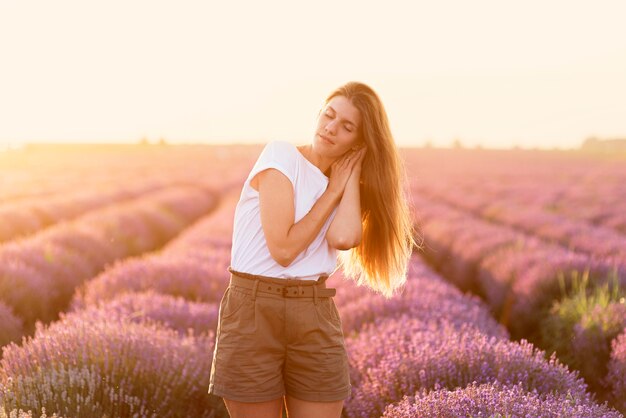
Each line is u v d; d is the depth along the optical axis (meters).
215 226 14.62
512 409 2.59
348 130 2.22
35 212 15.79
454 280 11.04
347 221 2.17
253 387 2.10
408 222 2.54
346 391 2.22
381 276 2.54
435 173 48.94
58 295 7.26
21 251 8.09
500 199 26.27
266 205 2.07
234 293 2.14
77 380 3.18
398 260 2.50
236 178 42.56
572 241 12.64
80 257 9.19
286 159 2.13
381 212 2.35
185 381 3.59
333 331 2.19
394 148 2.30
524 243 11.20
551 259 8.25
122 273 7.02
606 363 5.08
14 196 21.73
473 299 7.36
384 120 2.25
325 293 2.18
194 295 6.80
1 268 6.57
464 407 2.66
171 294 6.69
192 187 33.84
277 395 2.15
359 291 6.61
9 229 12.68
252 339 2.09
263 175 2.12
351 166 2.27
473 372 3.43
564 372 3.41
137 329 4.14
